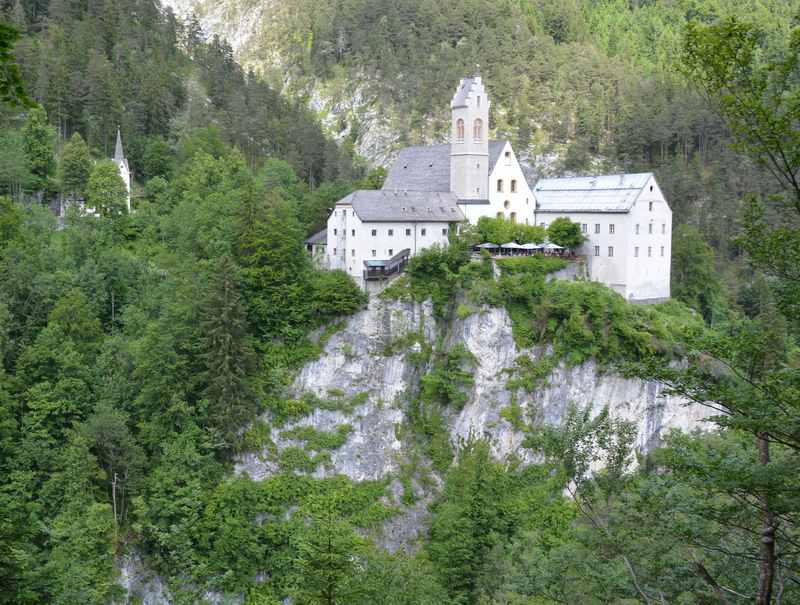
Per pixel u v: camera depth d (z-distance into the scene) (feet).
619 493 111.96
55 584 137.39
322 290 334.65
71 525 248.93
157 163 501.97
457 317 340.80
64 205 441.27
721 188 603.26
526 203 401.70
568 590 123.95
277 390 321.32
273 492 303.07
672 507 102.94
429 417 338.75
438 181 399.65
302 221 427.74
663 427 339.98
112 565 259.80
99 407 279.28
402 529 313.12
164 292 333.62
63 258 352.90
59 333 293.23
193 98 608.19
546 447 117.60
